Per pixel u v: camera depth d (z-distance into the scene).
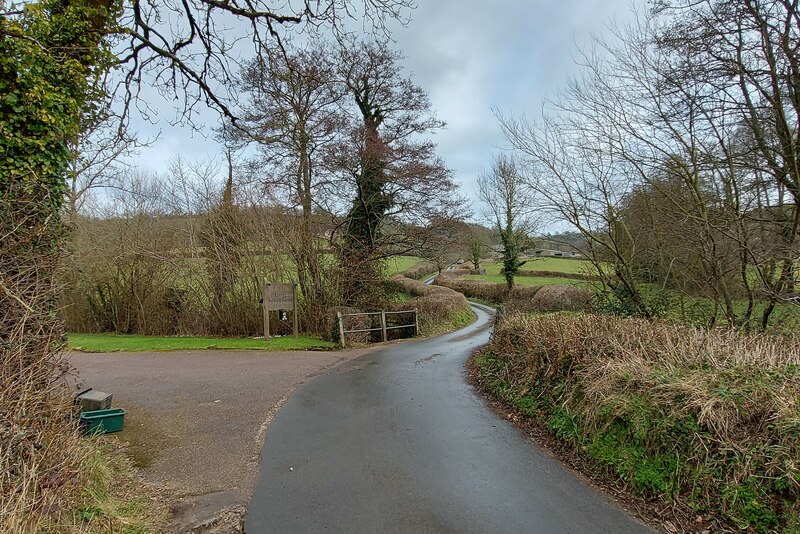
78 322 17.14
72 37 5.27
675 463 3.85
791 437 3.37
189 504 3.89
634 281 10.34
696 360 4.85
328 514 3.73
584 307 11.90
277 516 3.70
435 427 5.89
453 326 18.47
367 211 16.38
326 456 4.94
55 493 3.09
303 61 14.38
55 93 4.96
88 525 3.15
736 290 8.90
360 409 6.69
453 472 4.52
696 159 8.64
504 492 4.10
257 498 4.00
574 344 5.95
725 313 8.55
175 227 16.50
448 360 10.82
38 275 4.05
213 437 5.52
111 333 16.98
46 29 4.84
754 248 7.77
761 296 8.00
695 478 3.66
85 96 5.54
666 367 4.84
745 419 3.73
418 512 3.75
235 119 9.13
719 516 3.43
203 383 8.26
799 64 7.30
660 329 6.16
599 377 5.08
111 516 3.41
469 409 6.70
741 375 4.33
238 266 15.45
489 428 5.85
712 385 4.18
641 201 10.09
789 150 7.62
